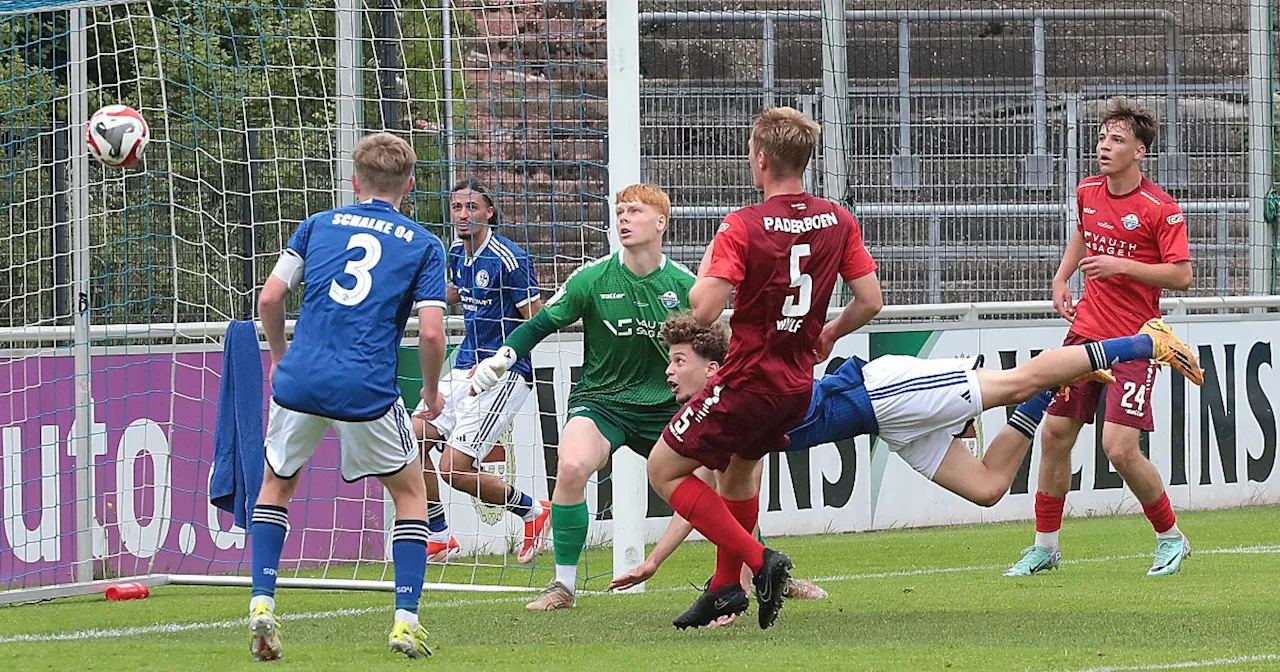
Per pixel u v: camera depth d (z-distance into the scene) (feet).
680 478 60.64
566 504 71.67
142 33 124.36
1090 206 82.07
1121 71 125.59
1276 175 118.32
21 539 87.76
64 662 55.83
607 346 71.72
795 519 105.29
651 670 52.49
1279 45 119.44
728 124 116.26
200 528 91.86
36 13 93.40
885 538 102.68
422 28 112.78
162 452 90.94
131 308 101.30
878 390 65.72
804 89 122.72
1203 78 122.52
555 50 118.62
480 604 76.38
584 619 67.72
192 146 102.78
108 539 89.10
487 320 91.71
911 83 125.08
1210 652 55.01
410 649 55.72
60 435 88.79
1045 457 81.10
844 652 55.98
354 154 59.82
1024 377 65.67
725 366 59.62
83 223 83.35
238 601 78.69
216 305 103.30
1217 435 115.14
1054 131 116.37
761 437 60.85
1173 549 80.74
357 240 57.93
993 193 114.93
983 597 72.95
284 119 126.21
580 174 108.27
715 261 57.67
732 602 61.82
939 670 51.75
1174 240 79.00
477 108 113.39
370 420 56.65
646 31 123.13
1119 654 54.70
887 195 114.21
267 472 57.72
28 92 101.19
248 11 125.08
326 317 57.00
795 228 58.75
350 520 94.32
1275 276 117.29
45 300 99.19
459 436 90.63
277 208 102.58
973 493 67.21
